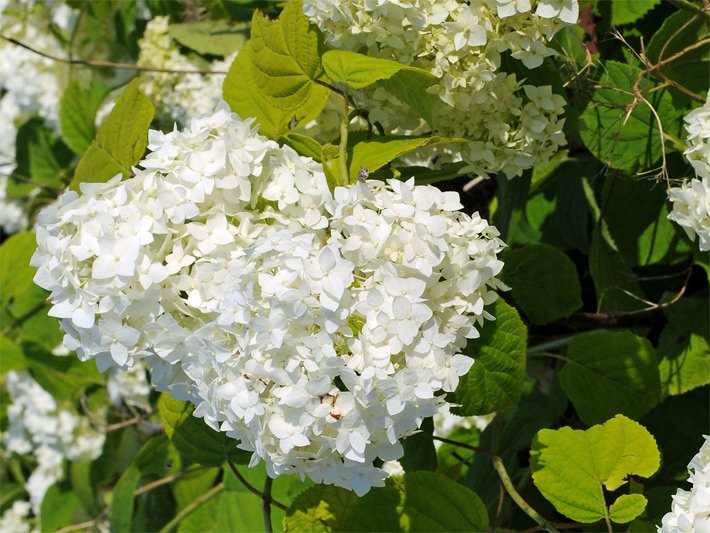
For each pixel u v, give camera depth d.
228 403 0.65
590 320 0.90
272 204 0.70
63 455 1.33
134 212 0.67
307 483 0.90
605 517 0.72
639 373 0.81
